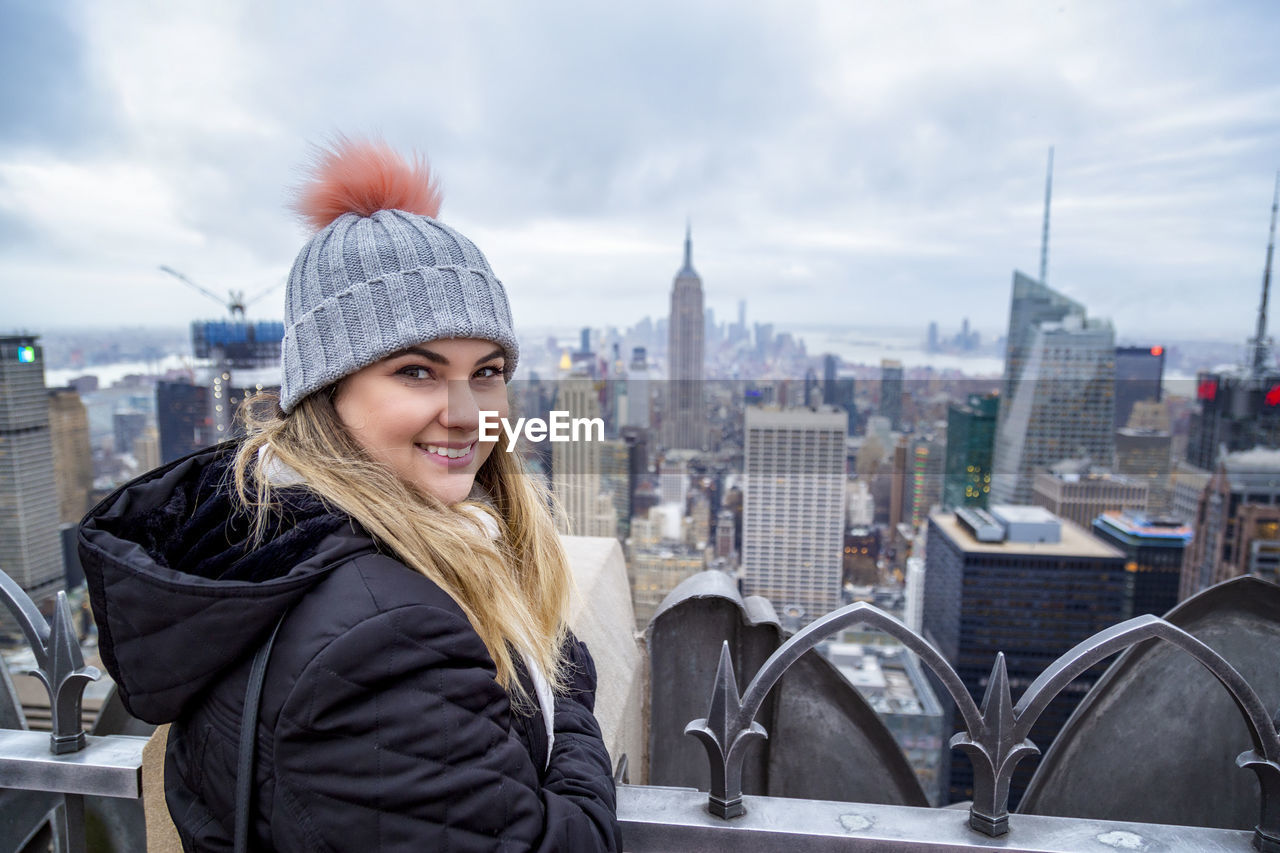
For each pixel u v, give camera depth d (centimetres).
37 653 98
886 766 135
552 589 103
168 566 68
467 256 81
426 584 68
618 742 134
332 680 58
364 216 84
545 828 68
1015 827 88
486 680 66
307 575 61
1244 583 120
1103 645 86
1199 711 121
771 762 137
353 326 74
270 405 84
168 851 97
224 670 63
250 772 61
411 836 59
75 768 97
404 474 78
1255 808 117
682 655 142
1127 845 86
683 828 89
